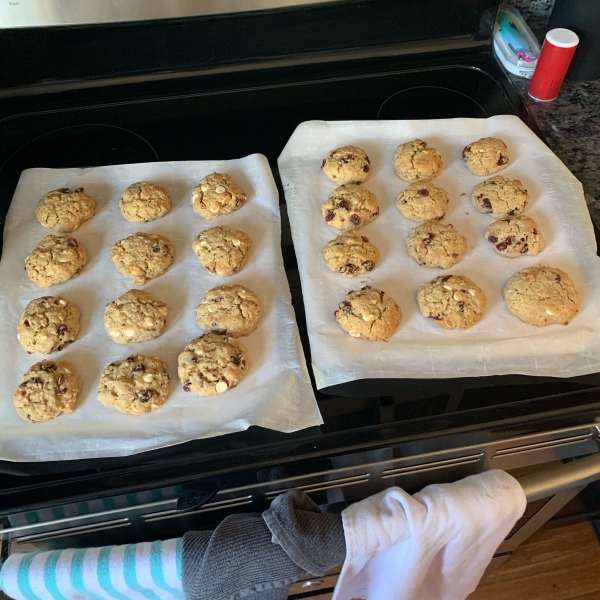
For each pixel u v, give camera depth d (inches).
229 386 37.2
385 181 49.7
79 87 50.2
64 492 32.3
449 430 34.5
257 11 47.6
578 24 50.0
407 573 34.7
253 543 30.4
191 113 51.6
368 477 36.7
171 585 31.3
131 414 36.4
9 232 44.5
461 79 54.5
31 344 38.7
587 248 44.4
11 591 31.0
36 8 43.5
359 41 52.6
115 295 42.3
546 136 51.2
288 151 50.1
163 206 45.8
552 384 37.3
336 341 39.7
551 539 67.2
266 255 44.5
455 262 44.4
